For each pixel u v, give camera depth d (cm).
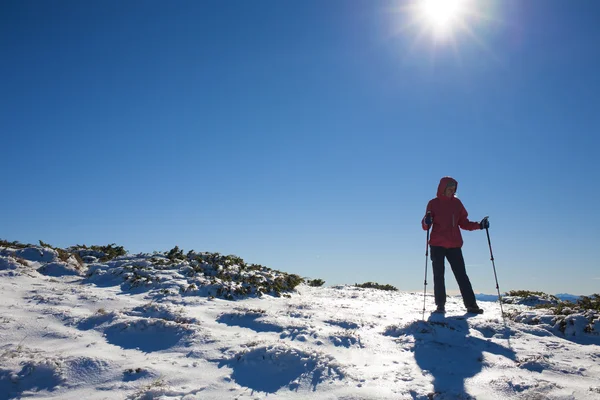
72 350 545
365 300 1054
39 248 1157
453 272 841
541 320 743
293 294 1095
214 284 950
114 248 1380
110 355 537
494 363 548
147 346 583
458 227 841
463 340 637
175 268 1087
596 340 666
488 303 1045
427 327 667
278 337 624
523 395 448
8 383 459
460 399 436
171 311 710
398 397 439
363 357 562
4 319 629
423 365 535
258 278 1100
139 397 432
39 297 769
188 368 509
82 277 1054
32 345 557
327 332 641
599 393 446
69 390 456
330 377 487
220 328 660
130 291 909
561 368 530
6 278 911
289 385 472
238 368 510
